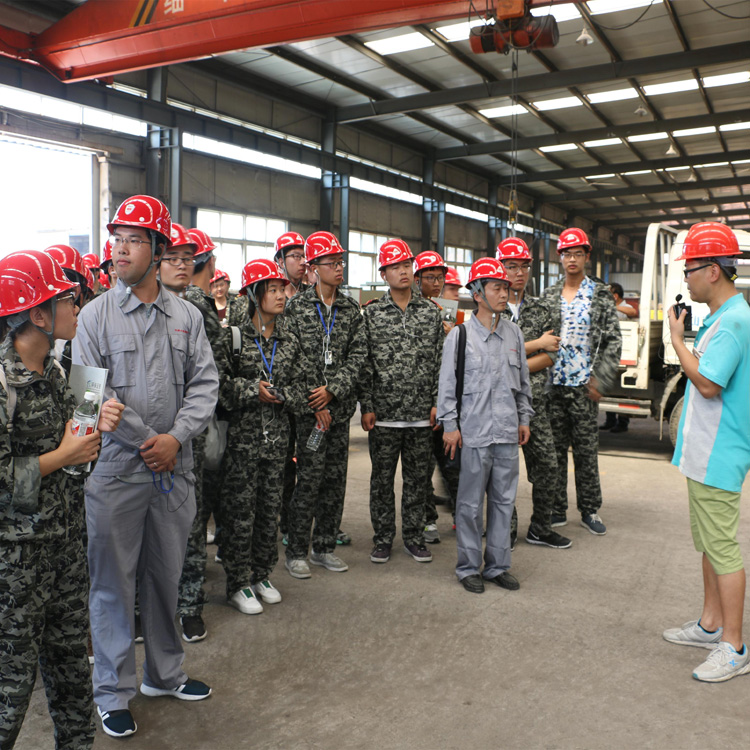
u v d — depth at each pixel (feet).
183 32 27.02
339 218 60.29
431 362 13.04
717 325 8.84
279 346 11.21
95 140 41.22
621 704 8.23
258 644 9.80
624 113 59.52
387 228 67.92
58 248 9.82
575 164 78.18
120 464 7.39
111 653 7.67
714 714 8.02
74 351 7.34
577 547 14.20
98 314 7.43
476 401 11.55
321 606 11.14
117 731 7.52
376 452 13.10
